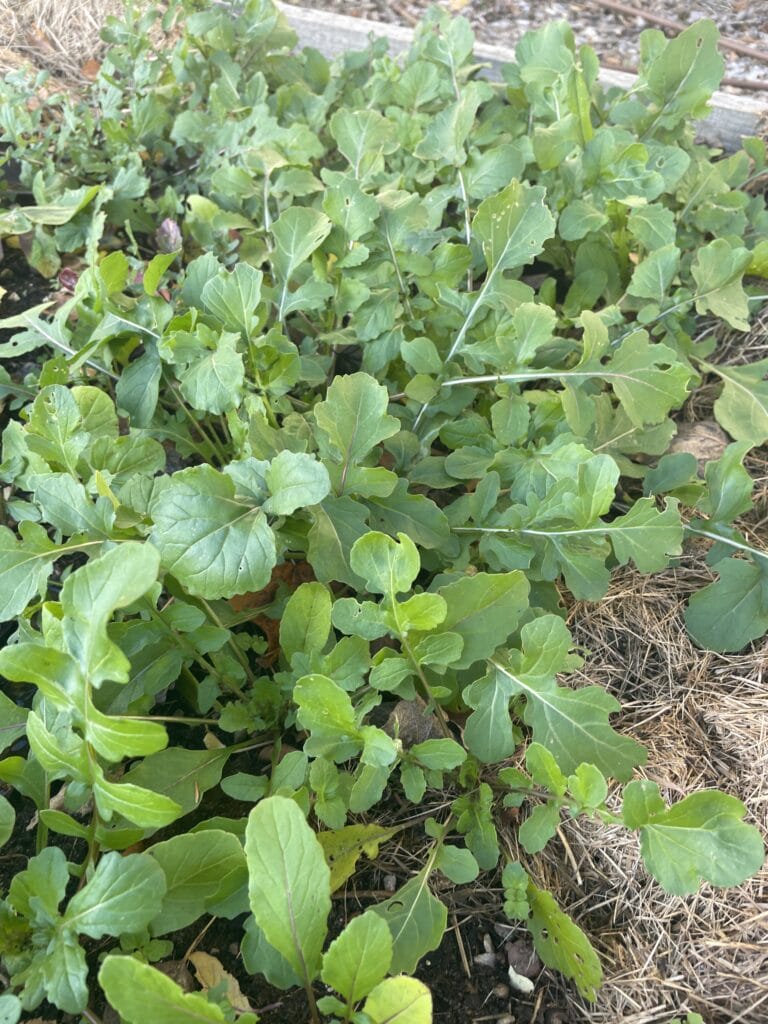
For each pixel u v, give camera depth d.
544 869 0.43
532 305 0.50
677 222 0.67
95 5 0.87
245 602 0.49
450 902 0.42
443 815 0.44
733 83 0.90
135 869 0.31
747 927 0.40
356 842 0.40
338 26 0.89
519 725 0.47
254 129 0.73
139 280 0.61
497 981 0.40
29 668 0.31
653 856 0.34
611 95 0.73
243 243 0.67
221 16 0.75
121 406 0.52
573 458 0.47
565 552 0.46
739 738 0.46
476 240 0.63
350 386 0.44
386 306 0.55
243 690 0.47
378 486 0.45
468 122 0.60
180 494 0.39
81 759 0.33
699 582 0.53
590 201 0.64
